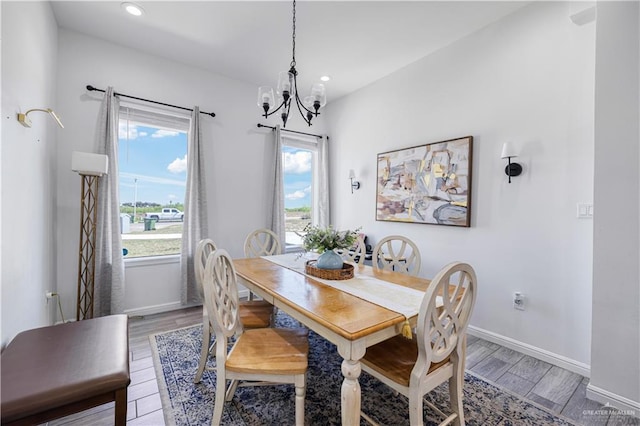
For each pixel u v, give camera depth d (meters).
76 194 2.76
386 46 2.97
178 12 2.47
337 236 2.01
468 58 2.78
